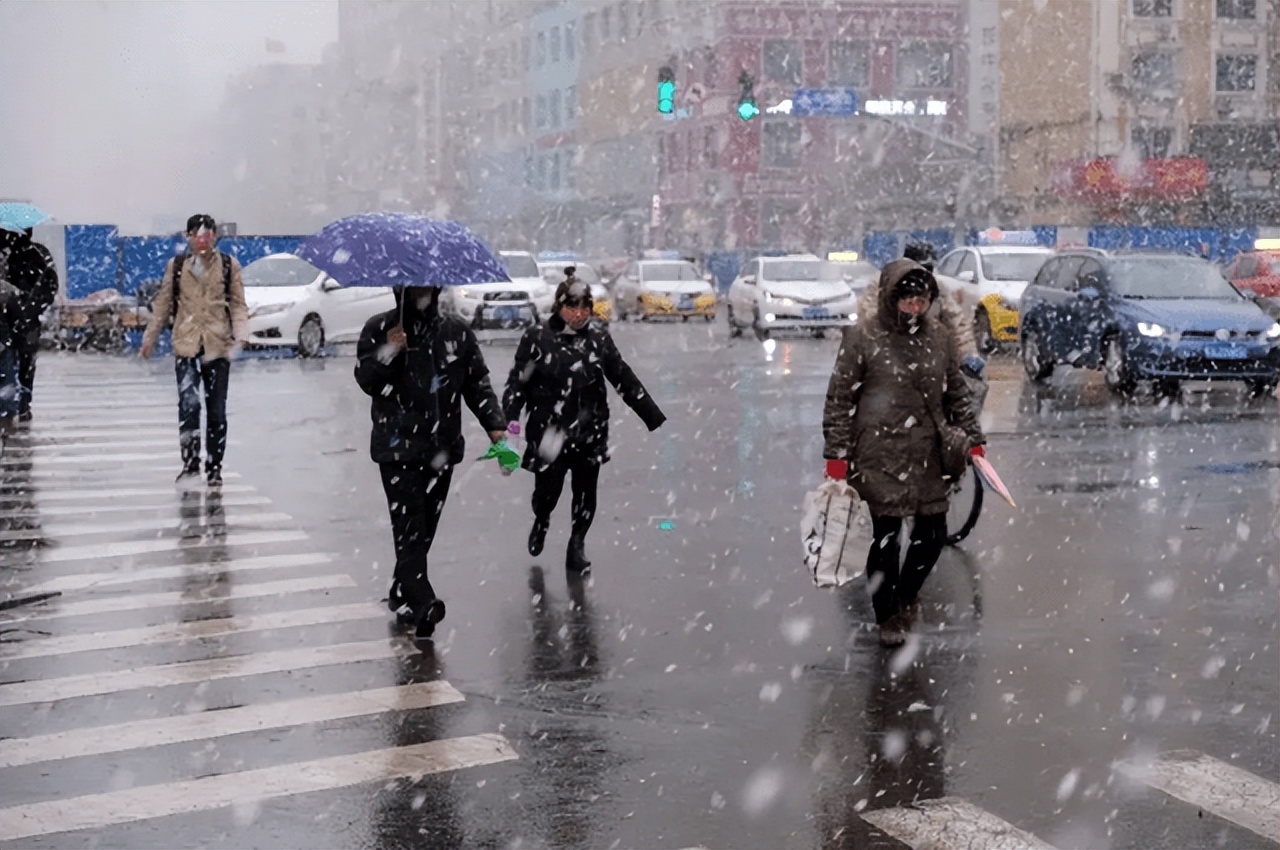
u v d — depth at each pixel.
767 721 6.41
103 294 31.14
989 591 8.78
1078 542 10.16
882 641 7.57
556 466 9.28
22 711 6.61
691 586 8.95
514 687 6.92
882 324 7.47
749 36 65.75
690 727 6.34
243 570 9.43
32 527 10.86
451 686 6.95
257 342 26.80
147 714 6.56
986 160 61.62
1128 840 5.13
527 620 8.15
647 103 74.50
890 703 6.65
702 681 7.00
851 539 7.38
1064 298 20.89
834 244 64.62
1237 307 19.50
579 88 81.94
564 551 10.00
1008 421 17.02
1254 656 7.37
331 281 28.14
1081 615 8.20
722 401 19.30
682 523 10.95
